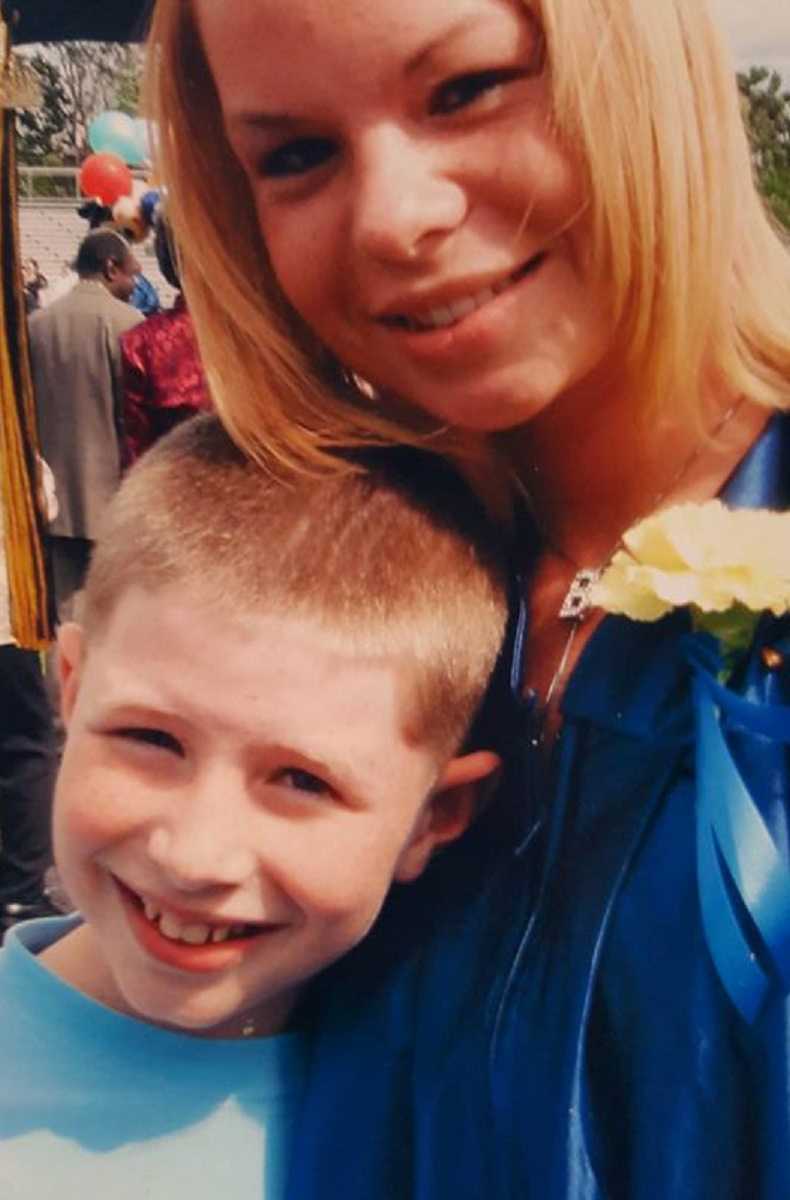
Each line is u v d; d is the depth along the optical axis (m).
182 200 1.20
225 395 1.20
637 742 1.03
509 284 1.02
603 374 1.10
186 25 1.16
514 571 1.19
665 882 0.98
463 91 0.98
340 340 1.11
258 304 1.19
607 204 1.01
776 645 0.99
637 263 1.04
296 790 1.05
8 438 2.75
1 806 3.14
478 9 0.96
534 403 1.06
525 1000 1.02
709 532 1.01
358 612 1.07
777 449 1.09
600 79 0.99
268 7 0.97
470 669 1.12
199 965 1.07
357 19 0.95
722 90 1.06
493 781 1.13
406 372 1.09
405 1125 1.07
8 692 3.09
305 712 1.03
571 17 0.97
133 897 1.09
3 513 2.78
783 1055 0.89
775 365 1.11
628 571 1.00
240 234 1.19
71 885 1.11
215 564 1.07
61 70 20.72
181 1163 1.13
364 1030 1.11
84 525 4.51
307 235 1.05
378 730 1.06
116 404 4.46
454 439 1.17
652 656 1.04
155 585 1.08
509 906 1.07
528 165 0.99
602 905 0.99
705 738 0.97
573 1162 0.95
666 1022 0.94
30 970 1.19
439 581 1.12
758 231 1.13
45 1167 1.14
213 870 1.02
